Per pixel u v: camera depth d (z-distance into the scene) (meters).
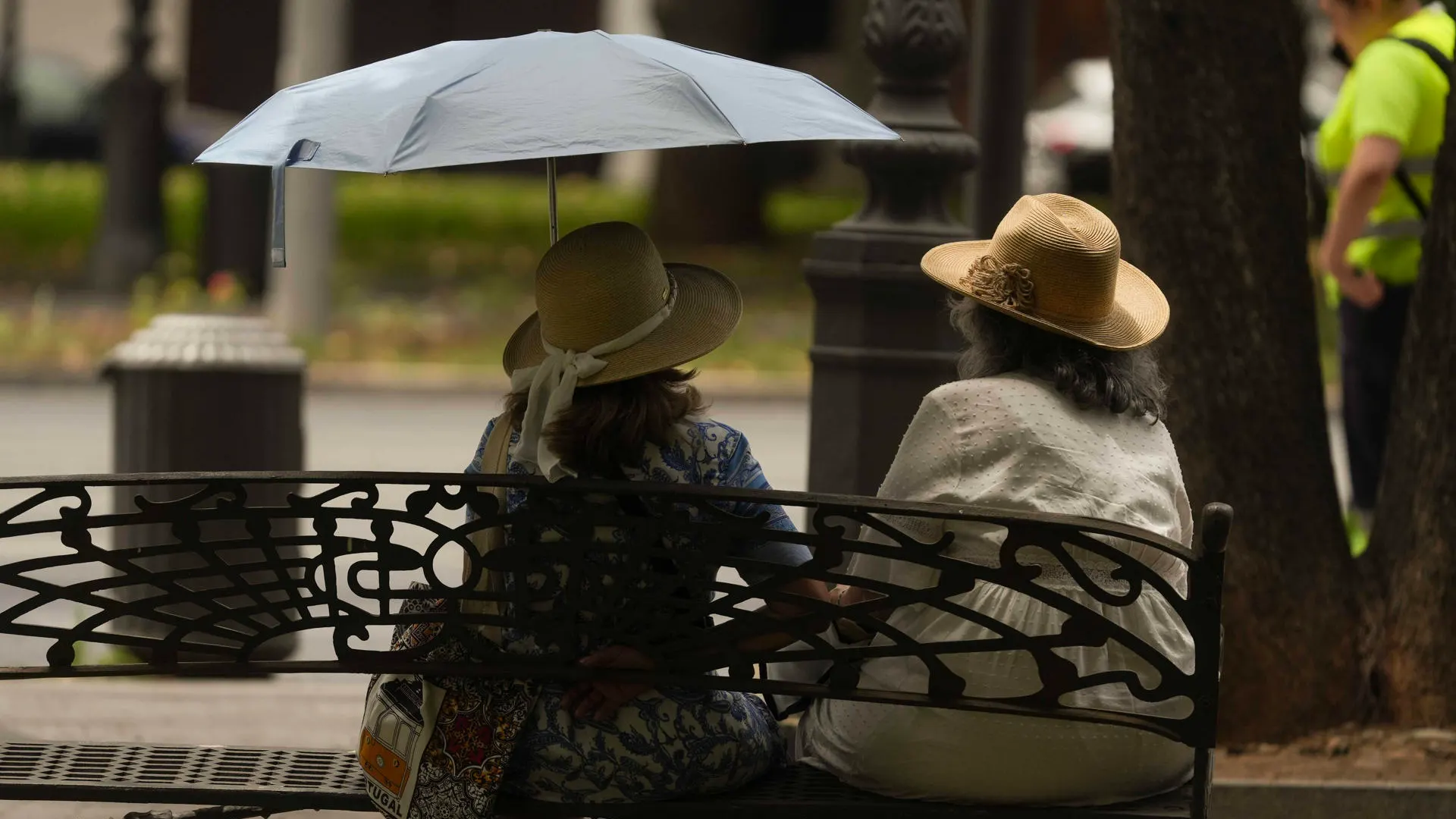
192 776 13.55
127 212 61.72
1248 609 18.69
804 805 12.75
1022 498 12.52
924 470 12.79
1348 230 23.34
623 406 12.48
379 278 68.62
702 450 12.84
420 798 12.70
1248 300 18.64
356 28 115.75
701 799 12.99
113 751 14.09
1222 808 16.83
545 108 11.65
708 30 75.44
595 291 12.38
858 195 110.44
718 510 12.22
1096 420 12.95
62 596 12.45
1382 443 25.14
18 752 13.95
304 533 24.78
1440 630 18.61
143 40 61.72
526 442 12.55
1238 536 18.70
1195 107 18.56
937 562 12.16
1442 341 18.70
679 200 81.00
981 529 12.61
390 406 49.16
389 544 12.48
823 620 12.39
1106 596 12.12
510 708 12.74
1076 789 12.80
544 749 12.76
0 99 106.75
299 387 23.64
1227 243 18.58
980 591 12.78
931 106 19.80
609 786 12.79
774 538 12.21
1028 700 12.30
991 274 13.09
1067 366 12.89
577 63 12.09
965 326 13.55
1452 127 18.66
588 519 12.32
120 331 54.16
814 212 95.75
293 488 23.47
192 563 23.59
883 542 12.90
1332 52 25.03
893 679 13.01
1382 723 18.83
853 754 13.20
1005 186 22.38
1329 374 51.44
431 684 12.77
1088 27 107.62
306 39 51.72
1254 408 18.67
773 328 61.09
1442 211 18.75
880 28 19.73
